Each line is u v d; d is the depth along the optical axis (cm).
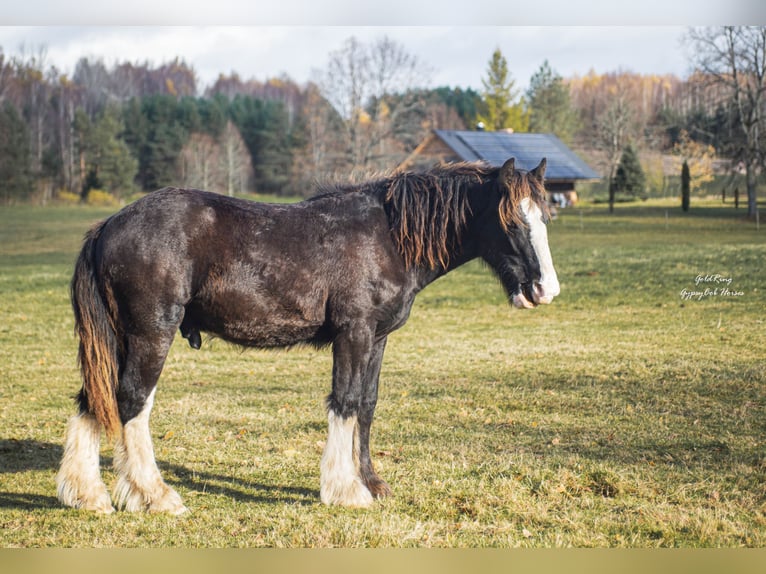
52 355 1137
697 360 1006
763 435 686
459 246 552
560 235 3052
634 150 5341
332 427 530
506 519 506
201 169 5859
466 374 991
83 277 506
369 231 531
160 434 717
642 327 1278
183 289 504
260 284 514
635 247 2369
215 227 511
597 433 706
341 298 520
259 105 7219
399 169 583
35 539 471
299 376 1005
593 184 6406
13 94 6381
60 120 6359
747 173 3697
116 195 5866
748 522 498
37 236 3653
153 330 501
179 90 8775
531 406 812
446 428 736
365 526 490
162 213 505
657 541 470
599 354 1078
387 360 1104
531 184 526
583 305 1511
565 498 540
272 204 543
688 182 4059
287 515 512
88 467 520
